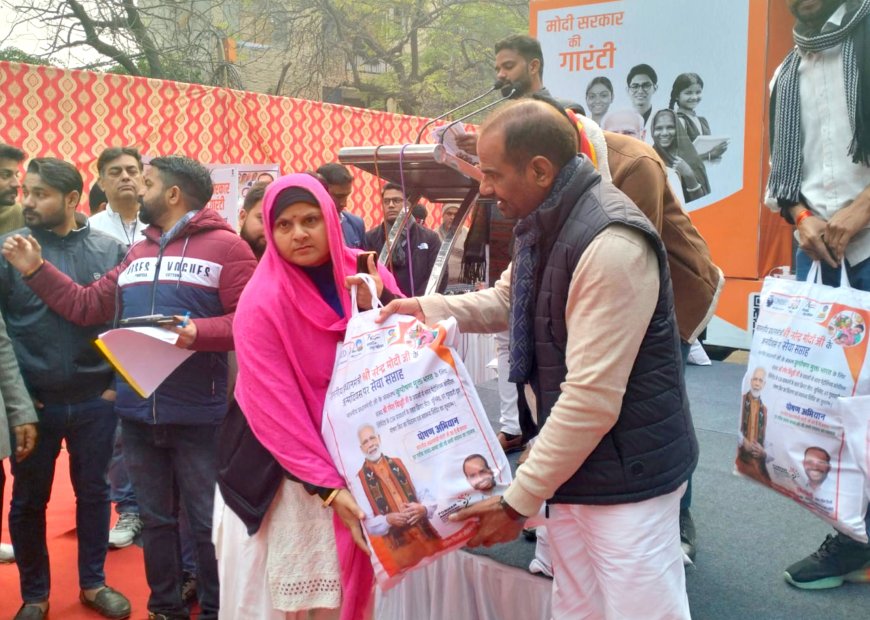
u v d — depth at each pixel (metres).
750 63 6.04
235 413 2.07
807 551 2.93
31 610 3.20
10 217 4.07
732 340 6.41
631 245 1.67
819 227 2.77
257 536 2.06
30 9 12.38
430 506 1.78
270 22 17.30
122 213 4.60
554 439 1.70
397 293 2.23
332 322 2.03
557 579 2.07
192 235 2.85
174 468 2.97
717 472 3.79
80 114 6.12
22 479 3.16
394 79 18.22
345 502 1.87
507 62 3.10
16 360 2.92
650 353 1.76
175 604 3.01
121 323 2.38
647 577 1.80
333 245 2.01
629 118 6.54
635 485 1.77
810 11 2.78
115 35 13.14
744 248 6.27
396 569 1.81
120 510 4.23
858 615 2.47
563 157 1.75
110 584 3.62
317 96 17.08
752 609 2.52
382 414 1.83
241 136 7.20
